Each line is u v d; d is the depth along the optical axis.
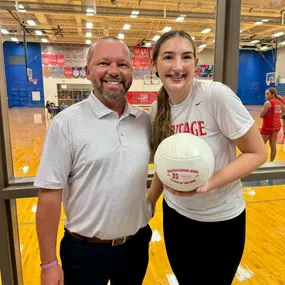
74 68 9.67
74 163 1.12
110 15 6.84
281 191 3.77
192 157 0.93
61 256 1.25
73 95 9.62
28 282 1.98
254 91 9.94
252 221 2.98
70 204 1.17
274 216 3.10
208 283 1.30
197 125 1.12
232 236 1.22
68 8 6.65
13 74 11.44
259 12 6.84
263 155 1.04
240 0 1.44
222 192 1.17
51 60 9.60
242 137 1.02
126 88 1.17
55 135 1.08
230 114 1.01
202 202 1.19
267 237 2.66
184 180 0.94
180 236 1.30
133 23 8.29
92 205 1.12
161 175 0.99
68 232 1.21
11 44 11.26
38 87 11.66
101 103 1.14
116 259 1.20
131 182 1.13
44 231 1.11
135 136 1.18
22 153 4.99
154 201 1.39
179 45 1.05
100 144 1.10
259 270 2.16
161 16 6.97
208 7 6.73
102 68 1.11
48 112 9.55
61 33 9.38
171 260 1.39
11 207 1.45
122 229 1.16
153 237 2.59
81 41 9.91
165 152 0.97
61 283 1.15
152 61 1.19
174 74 1.07
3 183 1.38
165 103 1.20
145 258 1.33
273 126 4.21
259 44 9.82
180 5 6.75
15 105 11.65
